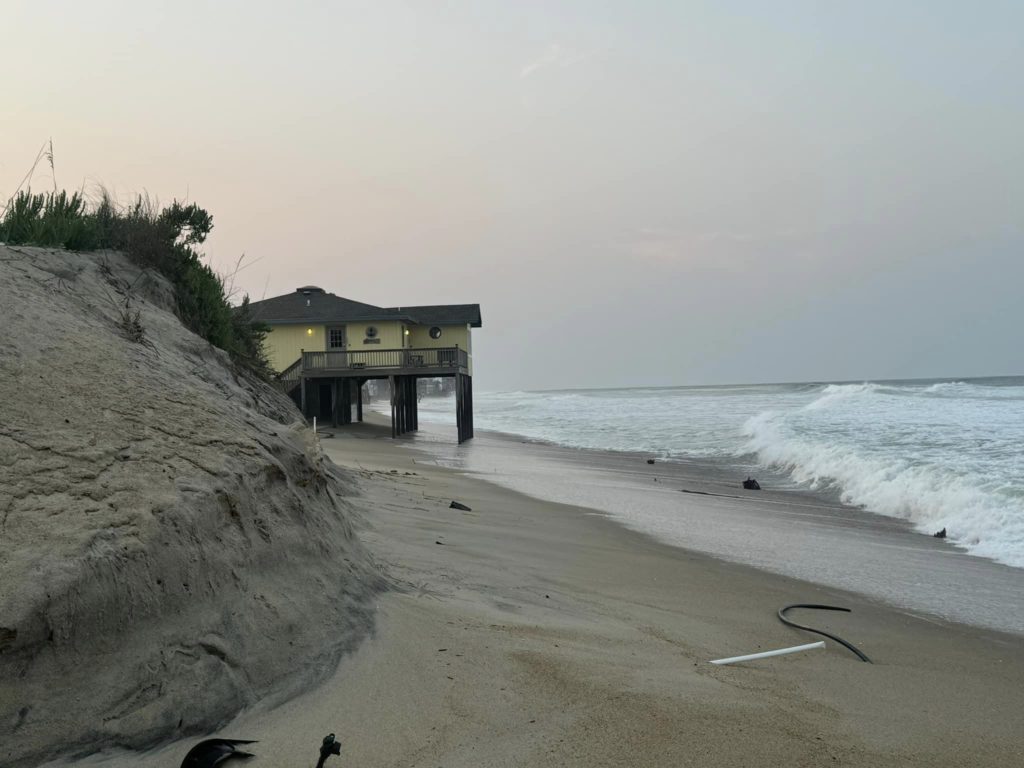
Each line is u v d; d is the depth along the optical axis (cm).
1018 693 469
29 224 848
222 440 430
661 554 902
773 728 371
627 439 2986
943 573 848
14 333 423
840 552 959
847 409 3203
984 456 1639
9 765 252
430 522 888
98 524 315
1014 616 675
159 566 324
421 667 389
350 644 393
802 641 562
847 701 429
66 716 271
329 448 2188
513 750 322
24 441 343
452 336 3847
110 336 516
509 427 4125
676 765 323
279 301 3919
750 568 849
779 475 1859
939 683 481
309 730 316
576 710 367
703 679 439
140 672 298
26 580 276
